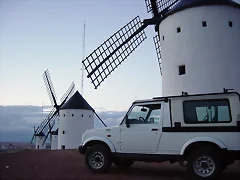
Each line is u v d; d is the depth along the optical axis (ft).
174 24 56.70
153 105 26.45
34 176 26.13
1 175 26.89
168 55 56.95
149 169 30.32
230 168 31.76
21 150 68.33
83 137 29.07
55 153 55.52
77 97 136.77
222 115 23.29
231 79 50.60
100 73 67.97
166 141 24.77
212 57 51.26
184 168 31.37
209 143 23.30
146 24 74.64
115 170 29.35
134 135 26.27
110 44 71.15
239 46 53.21
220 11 53.21
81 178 24.35
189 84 52.13
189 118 24.43
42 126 167.84
